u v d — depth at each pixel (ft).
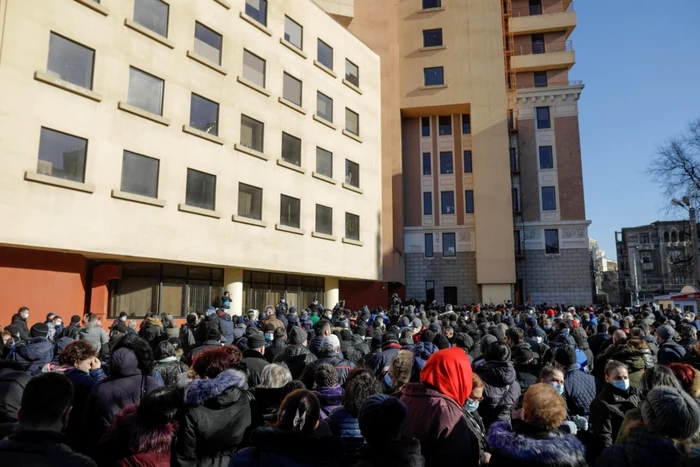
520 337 22.20
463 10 130.00
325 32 91.61
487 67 127.03
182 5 65.05
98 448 11.02
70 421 13.60
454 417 10.82
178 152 62.34
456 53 128.67
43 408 8.00
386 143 116.67
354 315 59.77
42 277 50.24
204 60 66.64
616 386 14.10
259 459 9.14
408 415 11.14
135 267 62.28
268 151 75.97
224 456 11.47
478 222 123.13
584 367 21.88
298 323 45.09
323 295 93.20
